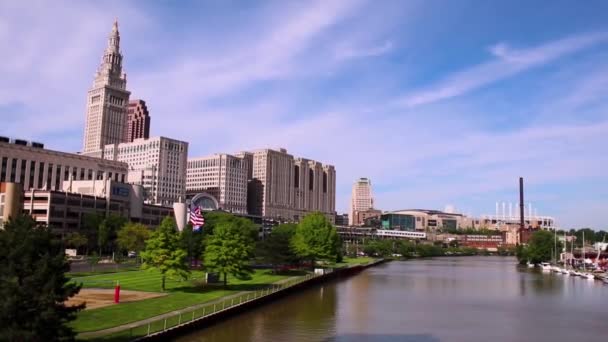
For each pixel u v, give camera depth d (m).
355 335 73.44
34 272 42.72
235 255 106.44
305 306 99.00
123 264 146.75
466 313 98.31
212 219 189.62
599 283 168.00
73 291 45.03
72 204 193.12
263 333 71.62
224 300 87.56
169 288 98.88
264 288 108.12
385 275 190.50
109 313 69.38
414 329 80.19
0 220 173.12
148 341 57.84
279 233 162.50
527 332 80.94
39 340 41.56
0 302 40.41
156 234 97.62
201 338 66.19
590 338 77.50
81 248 181.62
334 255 177.50
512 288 148.75
